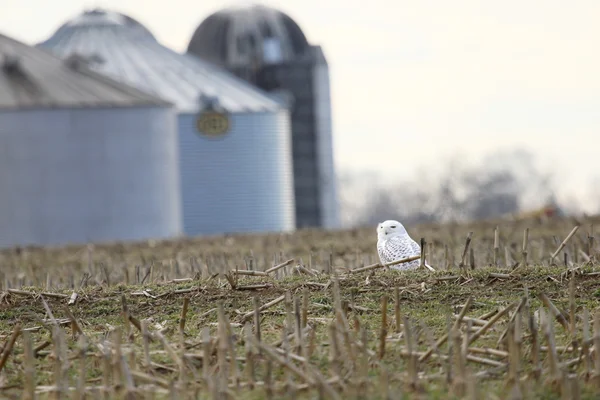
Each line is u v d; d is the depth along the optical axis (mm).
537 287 51969
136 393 37938
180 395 37750
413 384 37656
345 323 42094
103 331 48594
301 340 40906
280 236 116312
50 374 42125
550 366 38219
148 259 90188
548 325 39094
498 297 50750
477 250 78875
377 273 54656
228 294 53156
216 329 47594
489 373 39250
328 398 36469
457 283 52781
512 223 127438
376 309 49375
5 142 198625
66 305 52938
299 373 38000
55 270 85438
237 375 38750
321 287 53062
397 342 42969
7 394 40125
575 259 64188
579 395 36062
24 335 46125
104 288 56156
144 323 42062
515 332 38438
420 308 49625
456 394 37125
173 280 57312
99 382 40781
